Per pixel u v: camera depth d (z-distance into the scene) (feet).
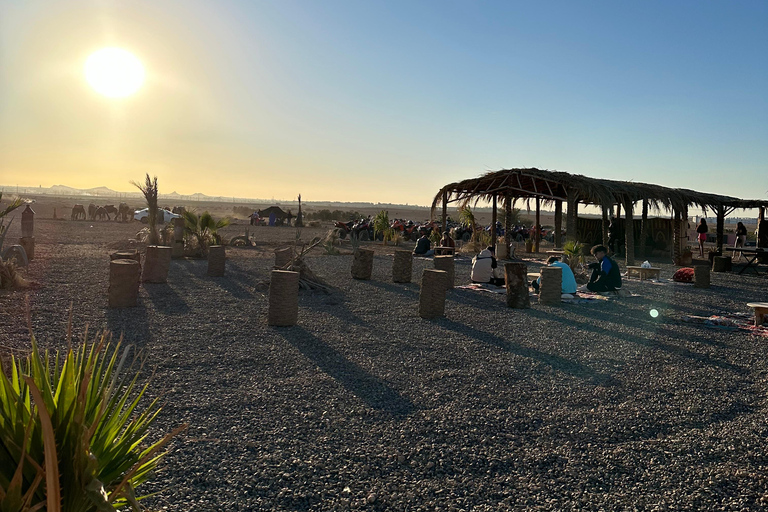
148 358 20.49
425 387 18.51
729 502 11.43
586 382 19.72
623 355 23.76
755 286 50.03
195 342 23.24
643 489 11.88
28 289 34.22
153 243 60.08
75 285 36.86
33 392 5.32
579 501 11.30
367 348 23.44
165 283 40.01
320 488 11.41
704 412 16.93
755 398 18.42
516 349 24.22
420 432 14.65
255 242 86.53
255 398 16.75
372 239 106.32
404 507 10.82
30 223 69.31
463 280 49.32
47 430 5.39
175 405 15.80
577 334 27.68
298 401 16.65
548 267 37.47
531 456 13.41
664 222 84.23
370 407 16.38
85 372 6.24
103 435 6.95
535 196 81.46
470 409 16.55
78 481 6.12
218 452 12.86
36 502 6.11
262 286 38.68
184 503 10.50
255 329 26.22
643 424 15.79
